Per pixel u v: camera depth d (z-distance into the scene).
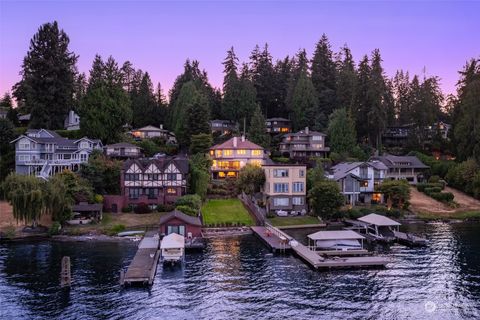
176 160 93.69
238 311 41.28
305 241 69.50
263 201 93.25
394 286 48.19
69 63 122.00
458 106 138.12
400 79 177.38
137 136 136.50
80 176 86.44
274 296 45.16
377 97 134.38
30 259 58.06
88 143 107.88
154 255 58.34
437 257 60.00
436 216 93.25
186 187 90.00
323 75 157.50
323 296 45.16
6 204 84.94
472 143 118.88
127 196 86.88
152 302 43.38
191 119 120.75
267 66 160.62
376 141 144.62
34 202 70.75
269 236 70.69
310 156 127.56
